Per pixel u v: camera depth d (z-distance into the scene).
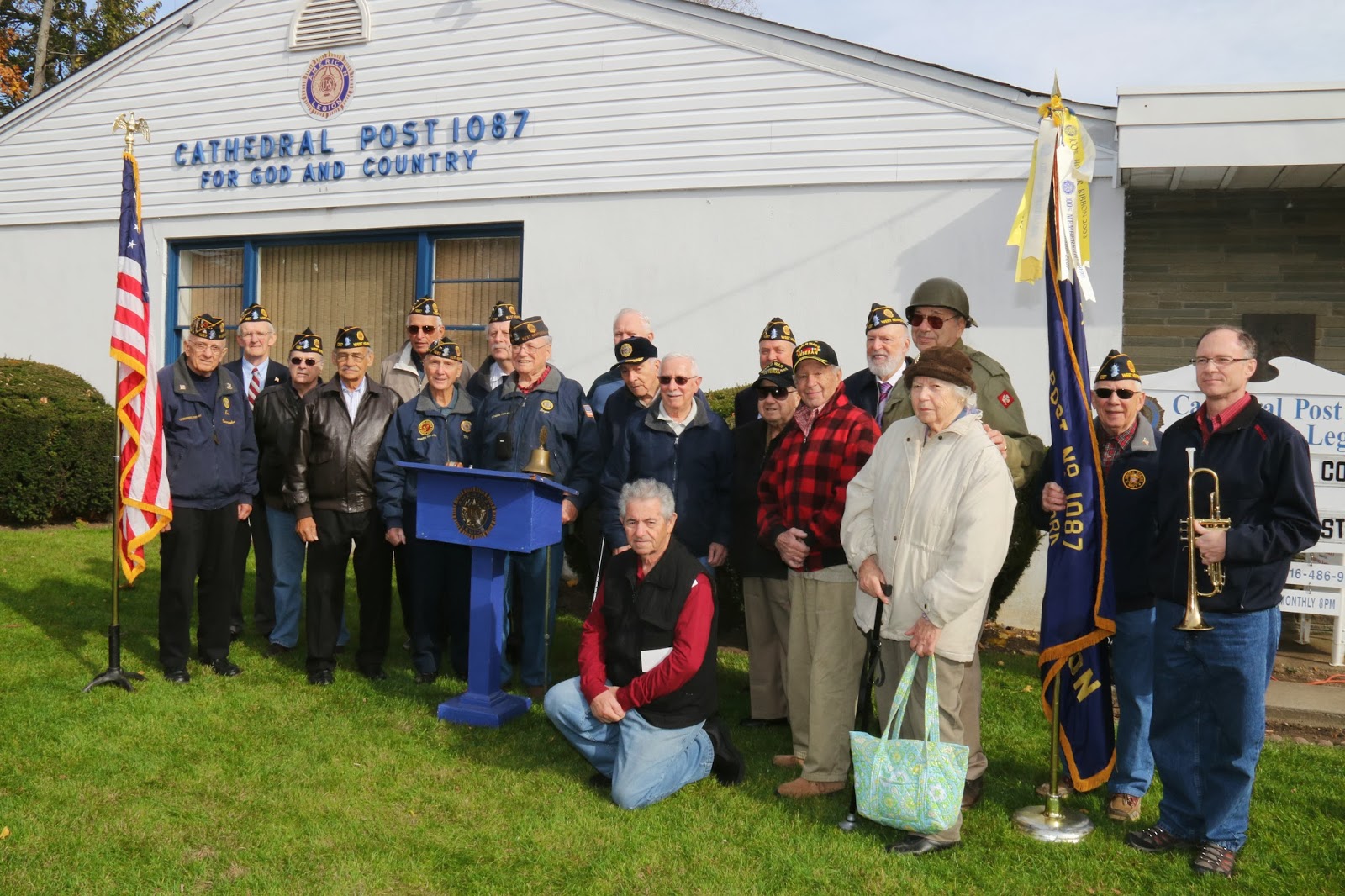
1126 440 4.47
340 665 6.29
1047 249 4.38
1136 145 7.11
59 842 3.86
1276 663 6.57
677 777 4.47
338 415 5.90
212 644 5.99
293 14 10.51
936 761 3.83
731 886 3.70
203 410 5.85
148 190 11.19
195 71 10.95
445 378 6.03
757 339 8.79
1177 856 3.99
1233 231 8.16
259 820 4.11
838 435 4.59
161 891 3.57
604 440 6.00
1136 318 8.34
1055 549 4.27
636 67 9.18
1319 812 4.38
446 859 3.86
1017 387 8.02
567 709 4.59
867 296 8.45
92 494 10.66
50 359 11.62
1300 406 6.65
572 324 9.41
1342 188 7.96
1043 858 3.95
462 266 10.09
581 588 8.47
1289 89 6.87
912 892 3.68
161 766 4.58
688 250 9.02
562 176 9.46
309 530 5.84
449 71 9.91
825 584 4.52
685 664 4.36
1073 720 4.34
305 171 10.50
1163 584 4.00
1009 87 8.01
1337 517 6.59
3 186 11.80
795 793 4.51
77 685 5.52
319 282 10.70
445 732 5.17
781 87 8.70
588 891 3.65
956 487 3.97
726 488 5.43
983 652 6.95
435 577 6.04
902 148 8.33
